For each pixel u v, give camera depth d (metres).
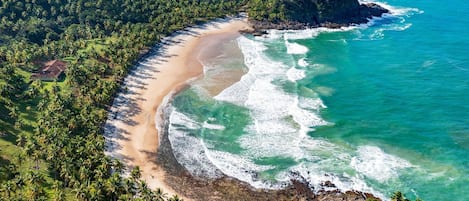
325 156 112.62
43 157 102.06
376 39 191.38
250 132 122.94
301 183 103.50
